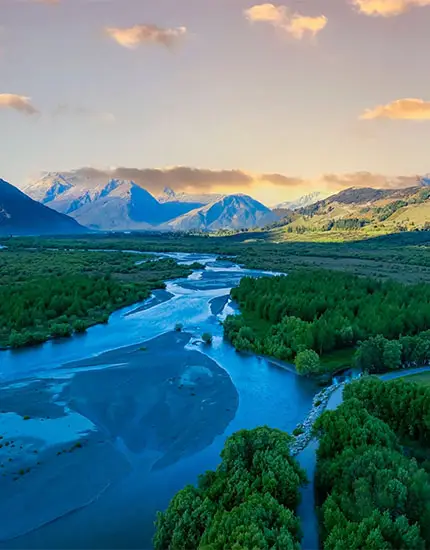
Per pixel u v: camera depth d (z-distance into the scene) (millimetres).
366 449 46219
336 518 38844
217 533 36062
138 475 53031
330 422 52312
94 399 73250
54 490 49469
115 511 46844
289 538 35031
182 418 67375
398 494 39594
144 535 43750
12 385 79000
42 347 103312
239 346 102062
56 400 72562
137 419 66625
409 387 59406
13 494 48406
